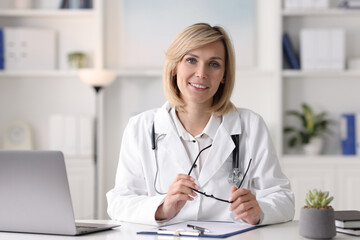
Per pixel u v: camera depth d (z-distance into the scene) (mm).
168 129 2199
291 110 4484
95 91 4262
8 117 4605
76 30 4578
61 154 1711
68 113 4594
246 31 4484
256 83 4508
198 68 2084
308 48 4258
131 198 2105
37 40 4449
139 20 4535
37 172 1741
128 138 2268
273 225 1967
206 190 2135
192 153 2205
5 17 4562
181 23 4523
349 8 4238
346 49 4469
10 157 1753
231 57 2188
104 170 4527
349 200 4184
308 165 4195
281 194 2125
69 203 1741
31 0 4508
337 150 4488
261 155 2211
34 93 4598
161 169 2189
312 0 4262
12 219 1808
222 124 2203
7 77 4594
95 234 1796
